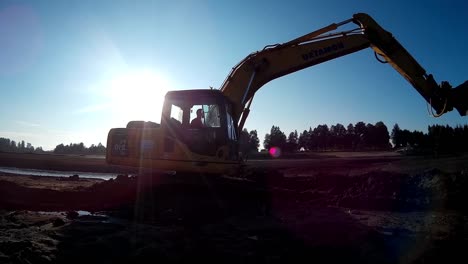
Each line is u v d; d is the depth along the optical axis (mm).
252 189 10766
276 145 92000
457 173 13617
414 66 12164
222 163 10531
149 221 8461
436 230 7758
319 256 6016
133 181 11195
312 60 12719
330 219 8906
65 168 33125
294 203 10812
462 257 5953
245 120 12758
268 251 6227
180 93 10992
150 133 10945
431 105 11969
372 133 110750
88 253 5902
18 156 39812
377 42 12328
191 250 6172
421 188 11922
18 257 5406
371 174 13414
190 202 9977
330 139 113000
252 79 12523
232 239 6934
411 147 51844
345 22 12805
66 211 9578
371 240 6879
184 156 10586
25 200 10547
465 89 11195
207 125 10766
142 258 5703
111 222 8242
